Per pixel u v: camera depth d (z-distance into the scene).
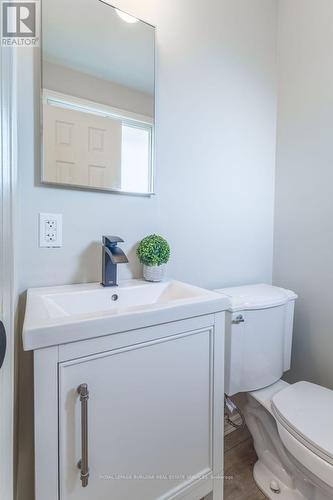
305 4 1.42
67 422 0.61
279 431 0.98
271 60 1.56
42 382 0.57
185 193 1.27
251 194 1.51
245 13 1.43
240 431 1.46
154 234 1.16
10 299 0.48
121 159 1.09
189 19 1.24
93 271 1.05
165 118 1.19
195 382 0.83
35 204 0.92
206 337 0.85
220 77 1.35
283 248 1.57
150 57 1.13
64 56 0.96
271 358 1.22
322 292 1.37
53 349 0.58
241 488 1.13
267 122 1.56
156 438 0.75
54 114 0.95
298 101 1.47
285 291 1.36
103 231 1.07
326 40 1.33
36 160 0.92
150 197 1.17
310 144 1.42
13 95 0.61
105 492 0.66
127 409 0.69
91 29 1.01
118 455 0.68
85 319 0.61
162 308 0.73
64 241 0.98
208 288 1.37
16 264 0.73
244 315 1.13
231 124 1.41
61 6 0.95
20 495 0.88
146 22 1.12
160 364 0.75
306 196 1.44
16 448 0.78
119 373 0.67
